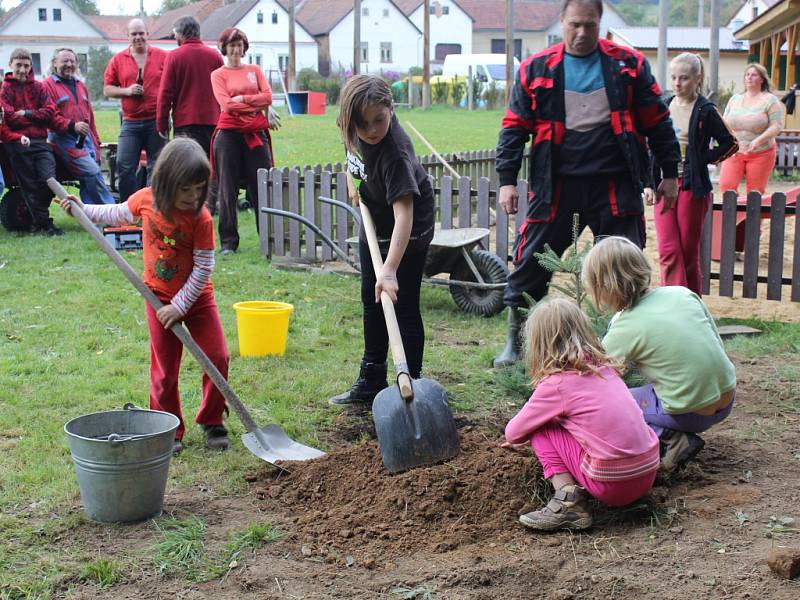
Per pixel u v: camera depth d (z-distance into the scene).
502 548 3.83
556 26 90.44
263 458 4.60
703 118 7.09
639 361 4.46
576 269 5.10
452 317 7.97
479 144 26.00
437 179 12.70
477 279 7.84
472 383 6.11
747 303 8.45
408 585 3.54
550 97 5.88
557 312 4.00
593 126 5.85
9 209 11.68
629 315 4.43
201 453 4.83
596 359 4.01
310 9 82.50
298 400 5.71
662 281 7.51
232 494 4.37
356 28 40.69
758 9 53.91
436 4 84.12
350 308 8.08
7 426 5.18
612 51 5.85
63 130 11.45
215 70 10.82
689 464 4.63
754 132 11.21
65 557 3.71
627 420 3.88
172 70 10.88
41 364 6.28
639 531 3.96
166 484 4.39
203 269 4.54
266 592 3.50
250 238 11.55
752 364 6.52
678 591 3.43
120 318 7.56
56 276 9.12
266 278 9.25
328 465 4.51
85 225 4.53
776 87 24.14
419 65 80.69
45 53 76.12
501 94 54.84
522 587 3.51
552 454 4.04
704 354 4.31
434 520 4.05
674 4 103.25
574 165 5.91
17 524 3.98
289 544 3.86
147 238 4.62
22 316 7.57
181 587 3.53
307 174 9.89
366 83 4.72
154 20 90.69
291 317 7.70
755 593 3.38
